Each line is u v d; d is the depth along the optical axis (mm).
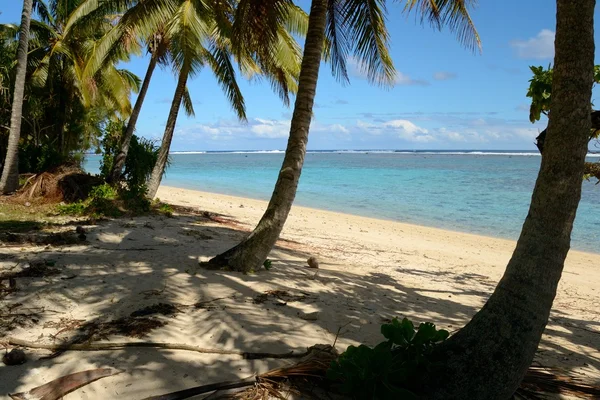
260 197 26172
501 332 2898
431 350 3094
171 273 5848
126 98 20281
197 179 42000
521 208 22406
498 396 2875
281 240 10914
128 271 5836
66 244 7238
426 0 7691
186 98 16359
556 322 5973
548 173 2871
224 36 11930
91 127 22219
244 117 14555
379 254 10633
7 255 6195
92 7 12422
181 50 10844
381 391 2855
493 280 8844
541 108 4641
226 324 4207
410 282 7617
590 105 2836
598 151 4367
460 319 5379
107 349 3566
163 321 4207
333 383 3125
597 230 17000
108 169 14203
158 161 13383
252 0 6340
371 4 7570
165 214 12070
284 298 5242
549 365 4102
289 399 3000
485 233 16234
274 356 3586
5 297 4562
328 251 10156
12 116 12594
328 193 29375
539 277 2859
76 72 16406
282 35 11414
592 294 8430
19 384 3012
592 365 4246
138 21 11133
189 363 3416
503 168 58406
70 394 2910
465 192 29531
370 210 21688
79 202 11305
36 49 18062
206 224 11414
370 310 5195
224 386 3010
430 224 18000
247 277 5973
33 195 11695
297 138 6070
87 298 4738
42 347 3529
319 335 4168
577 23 2770
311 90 5949
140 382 3102
